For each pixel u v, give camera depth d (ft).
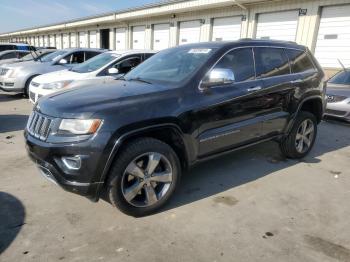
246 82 13.48
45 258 8.79
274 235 10.14
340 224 10.87
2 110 28.50
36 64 34.91
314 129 17.34
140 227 10.37
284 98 15.06
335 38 41.81
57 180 9.89
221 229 10.39
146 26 75.10
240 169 15.43
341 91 26.05
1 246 9.21
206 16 58.59
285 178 14.56
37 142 10.23
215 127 12.39
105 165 9.71
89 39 106.63
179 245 9.52
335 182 14.35
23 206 11.43
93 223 10.52
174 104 11.10
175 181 11.45
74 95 11.28
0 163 15.40
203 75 12.23
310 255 9.21
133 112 10.20
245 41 14.23
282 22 47.26
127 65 26.86
